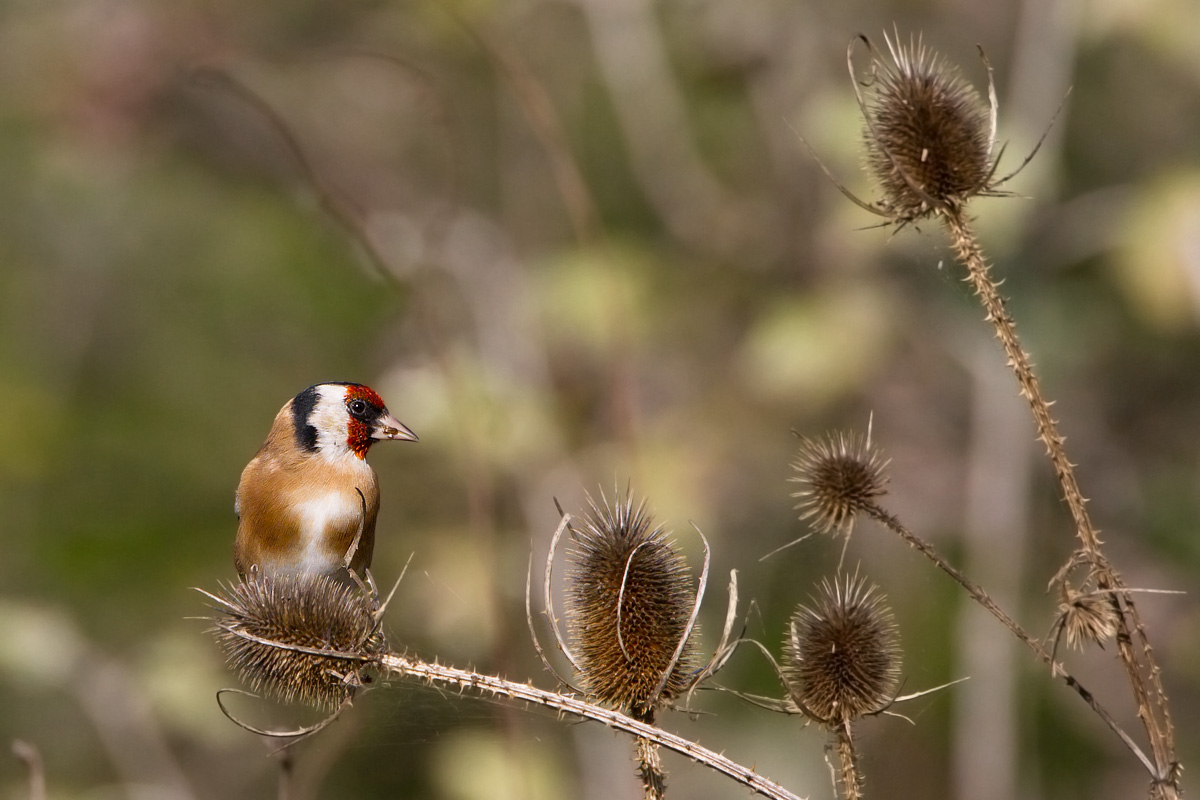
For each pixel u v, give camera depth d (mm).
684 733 12156
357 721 6691
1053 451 4867
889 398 13688
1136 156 14656
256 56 11617
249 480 8008
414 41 14375
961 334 12000
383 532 12461
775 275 12797
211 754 12734
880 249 11234
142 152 14906
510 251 13297
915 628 13008
